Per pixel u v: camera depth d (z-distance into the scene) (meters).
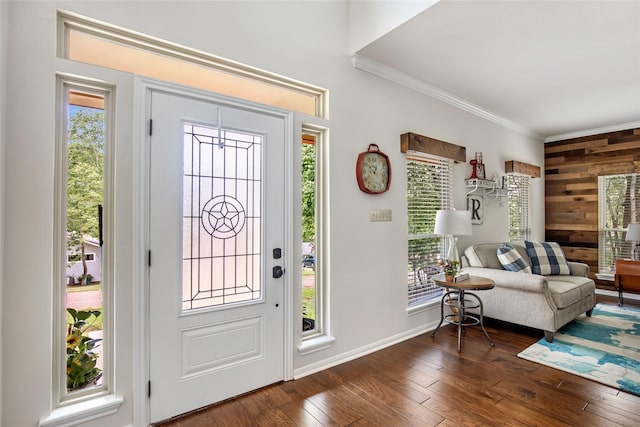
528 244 4.02
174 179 1.88
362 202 2.81
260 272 2.21
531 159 5.12
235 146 2.11
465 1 2.05
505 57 2.77
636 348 2.87
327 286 2.59
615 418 1.88
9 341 1.46
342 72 2.68
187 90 1.92
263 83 2.34
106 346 1.73
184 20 1.91
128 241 1.73
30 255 1.51
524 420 1.87
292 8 2.39
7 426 1.46
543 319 3.01
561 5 2.08
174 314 1.87
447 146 3.52
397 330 3.08
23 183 1.49
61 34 1.63
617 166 4.74
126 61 1.87
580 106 3.96
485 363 2.60
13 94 1.47
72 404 1.63
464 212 3.00
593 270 4.97
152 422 1.80
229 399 2.07
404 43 2.55
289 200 2.33
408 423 1.84
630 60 2.81
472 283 2.88
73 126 1.70
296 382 2.30
